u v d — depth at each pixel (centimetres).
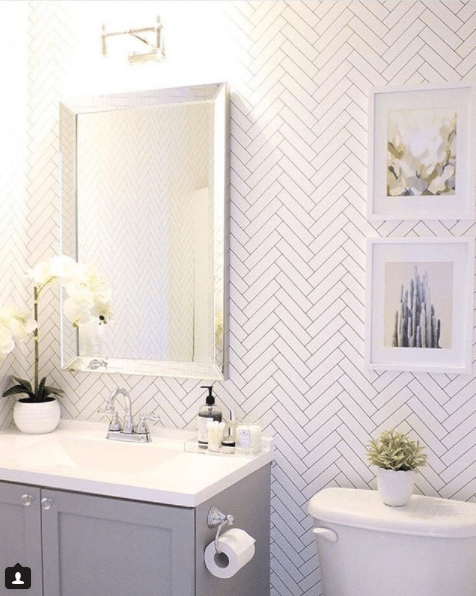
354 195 225
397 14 220
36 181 266
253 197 237
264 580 232
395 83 220
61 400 265
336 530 201
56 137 262
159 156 244
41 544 201
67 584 199
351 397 227
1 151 252
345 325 227
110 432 242
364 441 226
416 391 220
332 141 227
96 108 252
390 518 194
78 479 194
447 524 189
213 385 243
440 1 215
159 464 229
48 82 263
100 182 253
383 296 222
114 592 192
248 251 238
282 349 234
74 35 259
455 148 215
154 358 247
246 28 236
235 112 238
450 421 217
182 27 244
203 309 239
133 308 250
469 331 213
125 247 250
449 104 215
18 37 260
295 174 231
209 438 224
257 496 224
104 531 193
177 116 241
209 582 191
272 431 236
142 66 250
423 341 219
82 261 257
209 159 237
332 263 228
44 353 268
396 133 220
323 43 227
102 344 255
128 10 251
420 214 218
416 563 193
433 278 218
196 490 183
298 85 230
